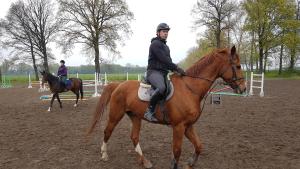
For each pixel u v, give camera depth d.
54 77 14.01
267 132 8.41
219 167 5.63
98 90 24.86
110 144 7.36
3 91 27.39
